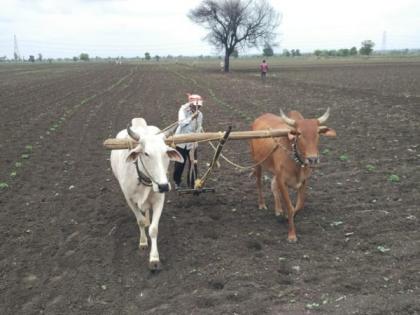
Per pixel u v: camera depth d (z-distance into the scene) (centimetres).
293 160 422
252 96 1653
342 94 1639
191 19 3800
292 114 437
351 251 405
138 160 378
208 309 326
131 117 1165
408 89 1748
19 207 539
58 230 474
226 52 3819
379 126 954
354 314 311
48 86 2205
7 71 3966
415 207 495
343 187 572
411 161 675
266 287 352
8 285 375
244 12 3744
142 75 3195
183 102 1474
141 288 363
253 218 489
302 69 3728
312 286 350
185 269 386
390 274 362
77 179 647
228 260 395
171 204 532
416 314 308
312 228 454
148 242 438
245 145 834
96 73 3512
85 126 1051
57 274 390
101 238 449
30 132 990
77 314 333
